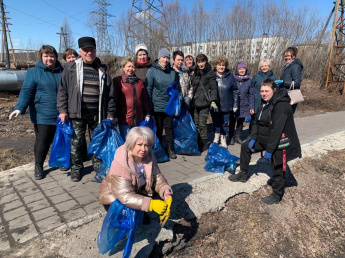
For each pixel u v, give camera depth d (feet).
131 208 6.85
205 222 9.27
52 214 8.69
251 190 11.30
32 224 8.19
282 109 9.43
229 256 8.41
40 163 11.48
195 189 10.66
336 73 45.96
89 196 9.86
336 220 10.89
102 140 10.39
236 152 15.43
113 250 7.31
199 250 8.36
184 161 13.83
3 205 9.34
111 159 10.36
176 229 8.59
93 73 10.57
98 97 10.82
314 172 13.85
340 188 12.92
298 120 25.90
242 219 9.86
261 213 10.31
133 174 7.06
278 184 10.48
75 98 10.32
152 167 7.54
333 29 44.62
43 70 10.90
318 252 9.27
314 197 11.94
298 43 44.93
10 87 37.01
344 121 25.35
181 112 14.48
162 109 13.53
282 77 15.52
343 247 9.67
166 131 14.01
